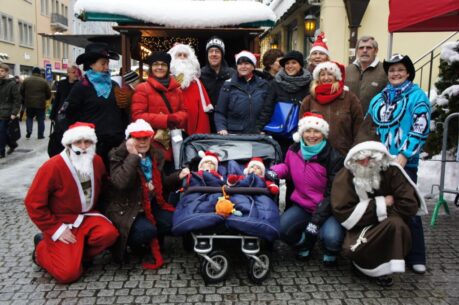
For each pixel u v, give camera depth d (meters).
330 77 4.29
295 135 4.15
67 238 3.70
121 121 4.64
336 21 9.54
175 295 3.46
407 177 3.59
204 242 3.53
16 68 33.16
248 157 4.34
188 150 4.45
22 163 9.09
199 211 3.50
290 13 11.91
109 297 3.42
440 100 6.59
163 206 4.20
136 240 3.86
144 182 3.89
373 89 4.82
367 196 3.66
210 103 5.24
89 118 4.47
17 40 33.38
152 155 4.07
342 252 3.69
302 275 3.84
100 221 3.83
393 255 3.45
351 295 3.48
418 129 3.73
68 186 3.71
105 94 4.49
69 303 3.32
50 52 40.34
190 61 5.17
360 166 3.59
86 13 5.78
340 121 4.27
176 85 4.67
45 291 3.51
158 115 4.41
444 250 4.39
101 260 4.12
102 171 3.95
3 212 5.61
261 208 3.57
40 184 3.62
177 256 4.24
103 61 4.49
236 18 5.96
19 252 4.29
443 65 6.94
